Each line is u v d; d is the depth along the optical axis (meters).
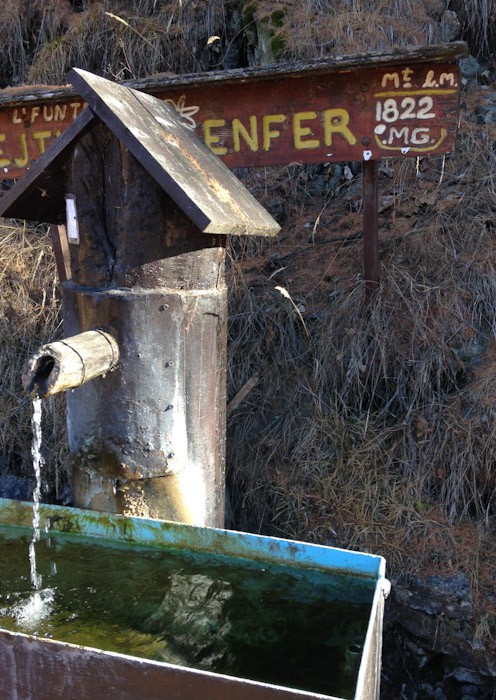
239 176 4.26
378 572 2.04
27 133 3.52
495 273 3.29
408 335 3.22
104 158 2.03
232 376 3.41
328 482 3.03
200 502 2.26
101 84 1.99
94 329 2.06
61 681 1.64
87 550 2.29
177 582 2.16
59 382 1.77
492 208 3.58
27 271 3.86
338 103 2.89
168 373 2.08
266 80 2.97
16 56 5.18
